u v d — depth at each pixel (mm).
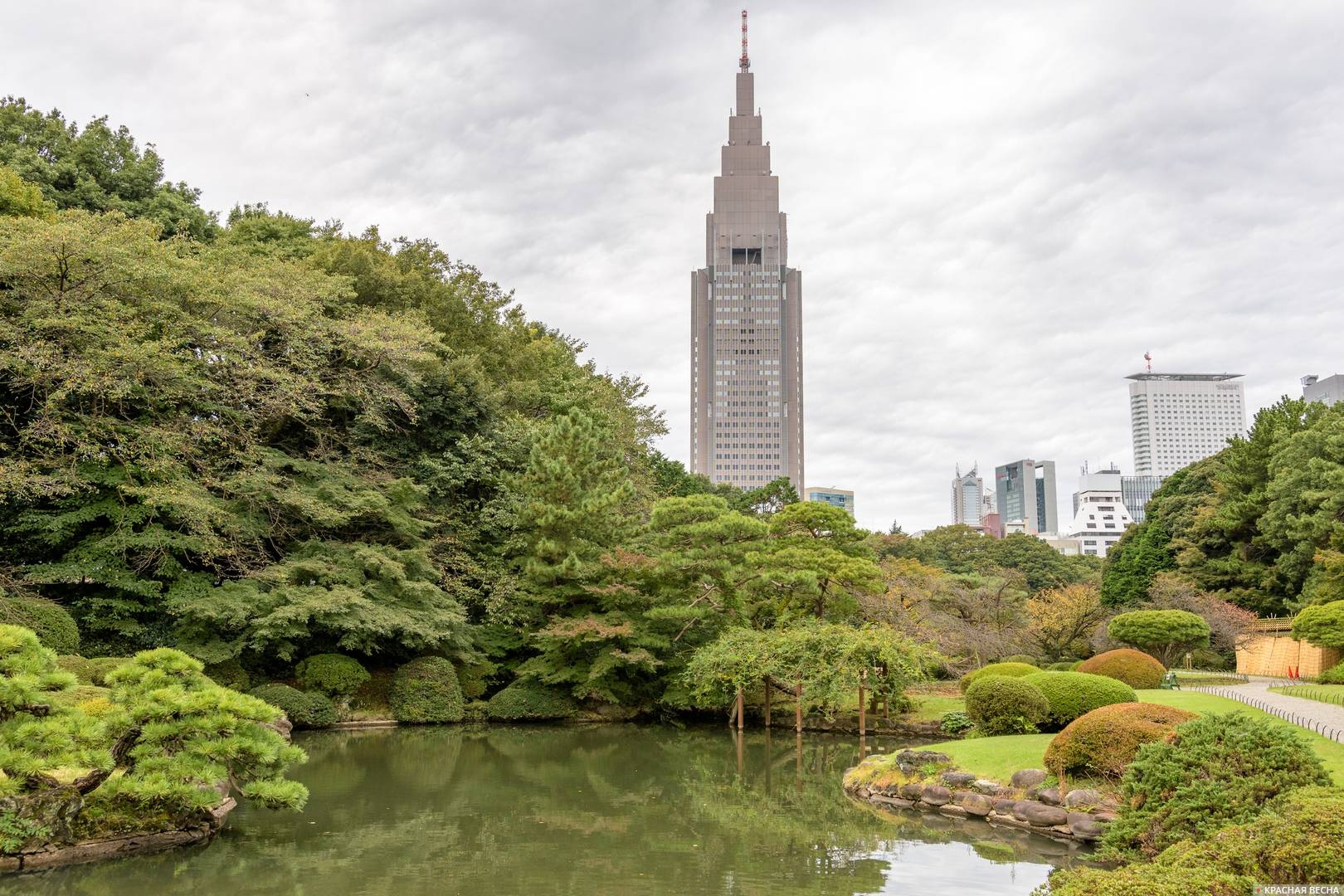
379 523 26625
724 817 13352
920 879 9977
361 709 24969
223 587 22453
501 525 28438
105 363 19031
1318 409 44719
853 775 16078
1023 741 15641
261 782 11344
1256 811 8273
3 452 20891
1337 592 32688
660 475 45406
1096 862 10516
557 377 36844
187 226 28688
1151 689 22531
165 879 9742
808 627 24234
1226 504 45688
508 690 26672
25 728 9750
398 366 26078
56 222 20000
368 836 11875
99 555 20828
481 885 9680
